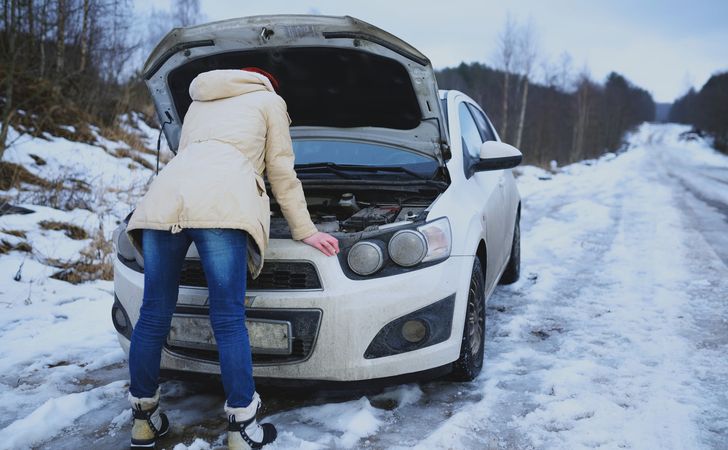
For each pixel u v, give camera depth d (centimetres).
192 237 196
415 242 228
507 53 2786
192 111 216
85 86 1056
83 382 281
